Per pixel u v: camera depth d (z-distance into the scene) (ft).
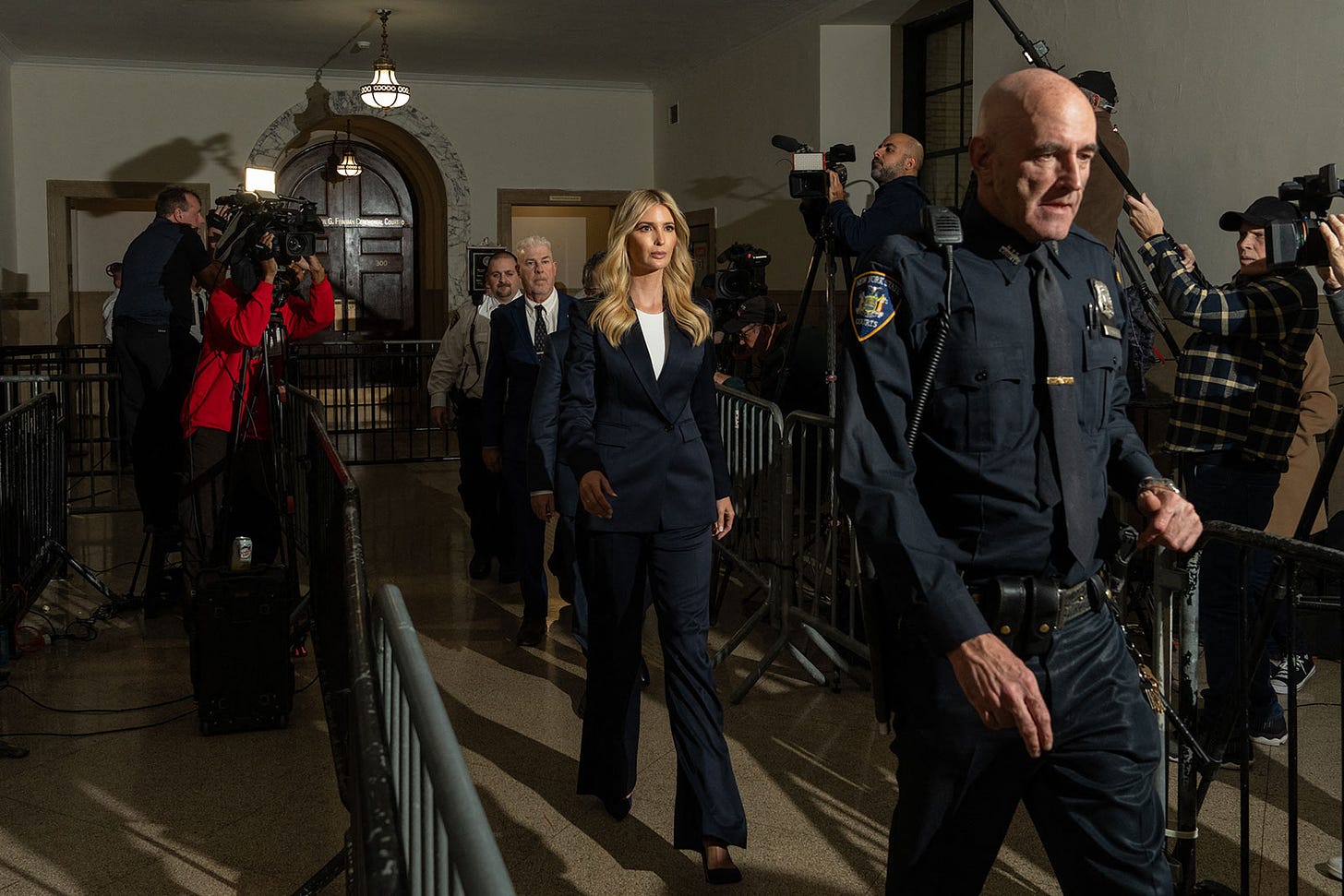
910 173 17.10
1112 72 20.70
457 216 44.83
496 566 21.75
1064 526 5.81
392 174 48.73
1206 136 18.66
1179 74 19.19
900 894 6.22
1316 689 14.39
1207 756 8.54
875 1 30.19
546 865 10.14
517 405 16.46
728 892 9.66
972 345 5.78
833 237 16.20
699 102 41.32
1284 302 12.33
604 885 9.80
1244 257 13.09
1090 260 6.22
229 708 13.17
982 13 24.26
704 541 10.32
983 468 5.82
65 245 41.81
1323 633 10.21
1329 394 14.40
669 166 44.19
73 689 14.79
